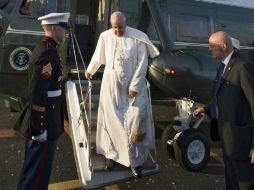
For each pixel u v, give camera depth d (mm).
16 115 6328
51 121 3029
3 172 4102
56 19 2941
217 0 7285
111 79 3590
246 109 2809
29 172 3012
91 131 3926
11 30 4695
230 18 7473
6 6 4758
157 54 3678
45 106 2842
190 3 6754
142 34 3695
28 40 4785
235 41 3070
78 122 3898
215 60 5195
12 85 4777
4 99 4992
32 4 4863
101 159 3654
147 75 5133
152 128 3793
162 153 5039
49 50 2865
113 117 3586
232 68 2805
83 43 6293
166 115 7051
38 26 4852
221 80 2881
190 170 4410
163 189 3949
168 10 6422
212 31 7094
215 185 4156
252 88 2688
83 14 6250
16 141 5070
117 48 3600
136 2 5680
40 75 2777
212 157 5055
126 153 3574
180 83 4961
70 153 4820
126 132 3555
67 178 4094
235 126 2795
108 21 5617
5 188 3744
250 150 2805
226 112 2824
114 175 3539
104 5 5676
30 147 3031
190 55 5129
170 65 4938
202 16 6938
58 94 3082
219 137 3221
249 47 7883
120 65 3568
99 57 3764
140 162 3615
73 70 4855
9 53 4688
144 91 3650
